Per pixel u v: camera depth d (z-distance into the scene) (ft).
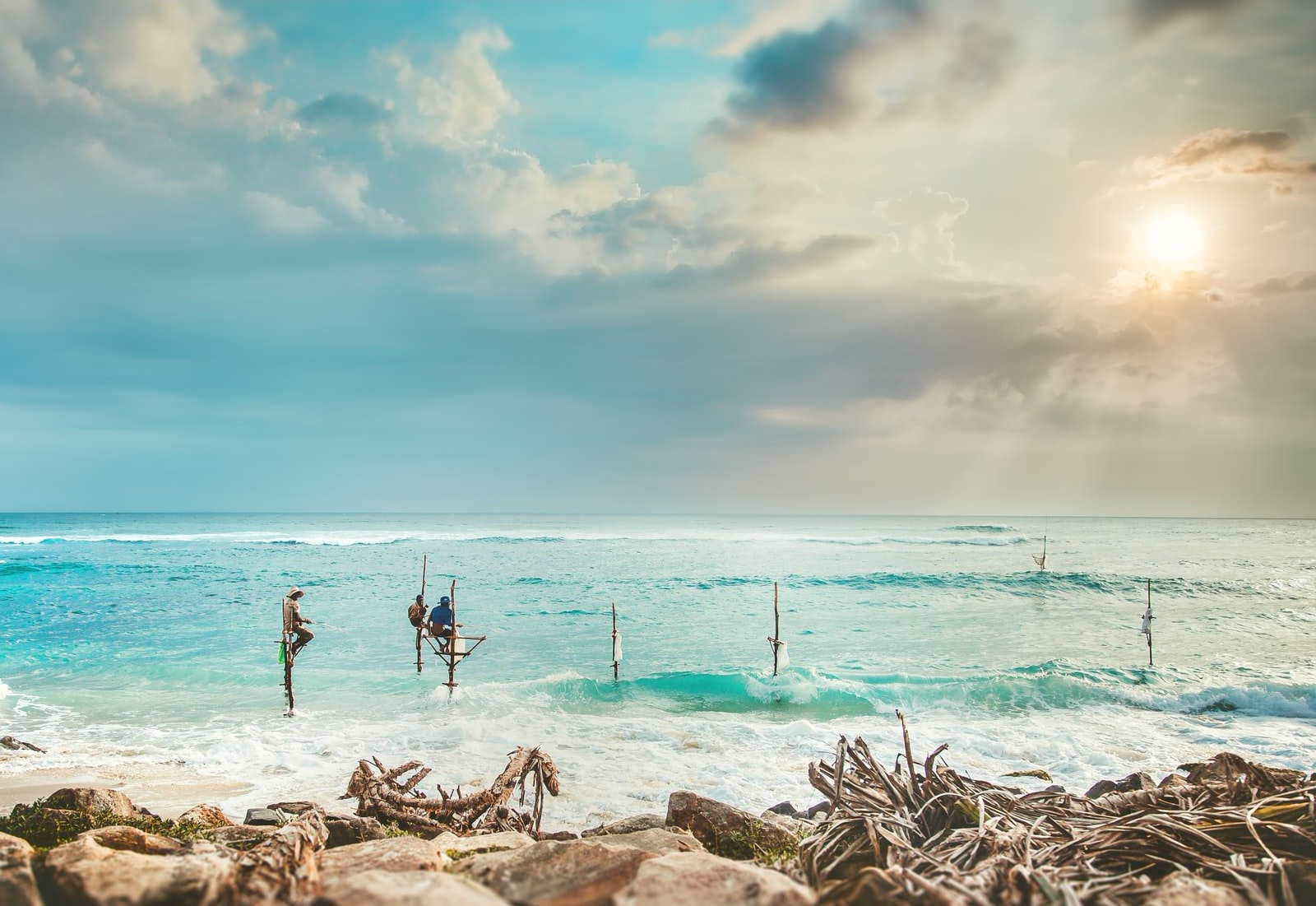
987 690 66.13
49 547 219.82
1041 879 13.26
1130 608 119.24
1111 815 19.95
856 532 351.46
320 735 53.26
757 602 122.93
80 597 120.57
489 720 57.41
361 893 11.61
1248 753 49.32
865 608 118.21
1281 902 13.85
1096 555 230.89
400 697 65.46
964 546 257.34
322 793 40.63
